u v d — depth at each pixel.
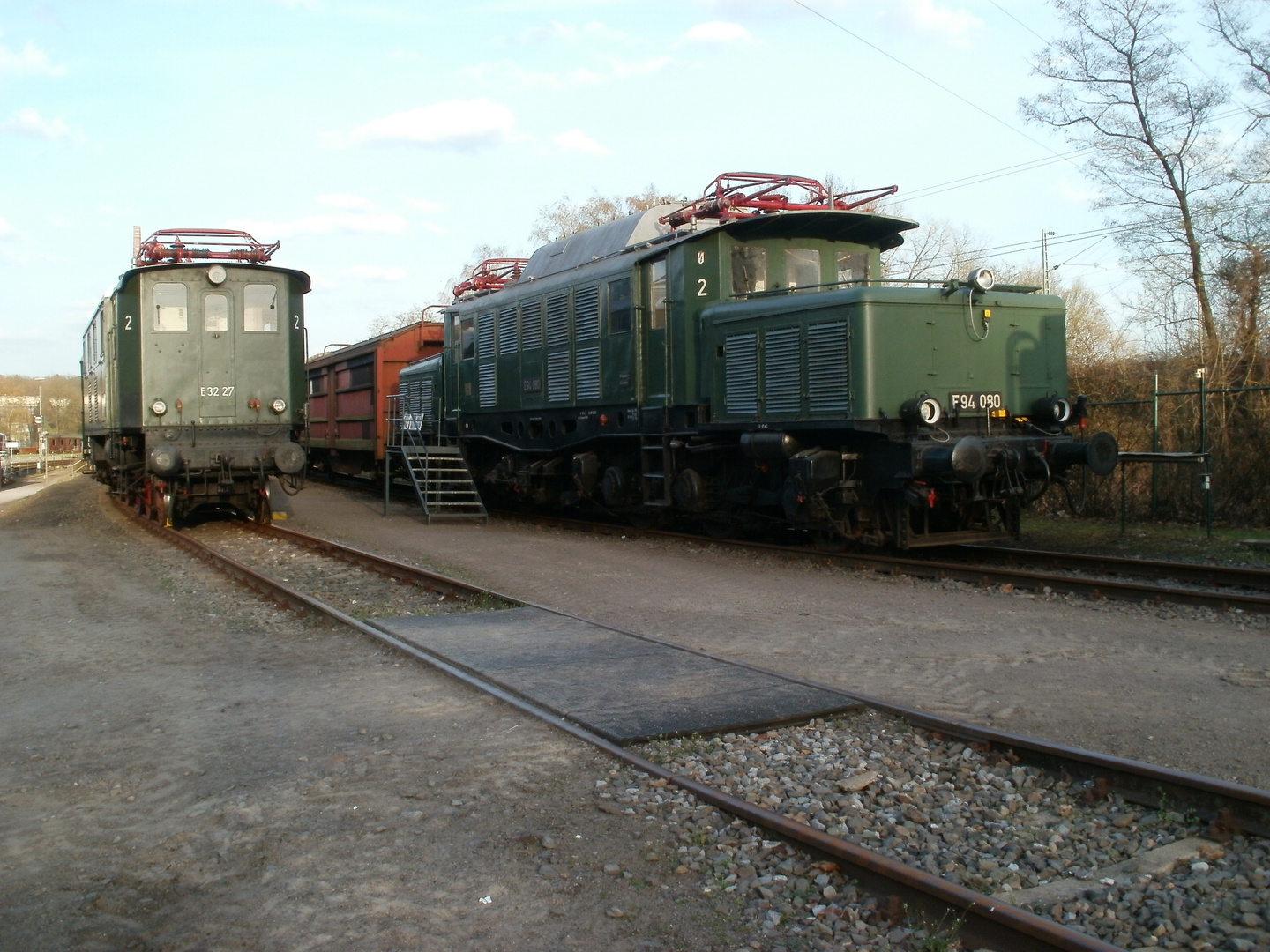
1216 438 16.28
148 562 13.73
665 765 5.38
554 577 11.99
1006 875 4.16
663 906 3.94
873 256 15.13
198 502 18.09
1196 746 5.52
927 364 11.63
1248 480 15.79
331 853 4.39
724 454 13.95
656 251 14.60
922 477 11.34
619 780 5.16
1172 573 10.90
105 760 5.70
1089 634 8.38
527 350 18.31
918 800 4.96
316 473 34.06
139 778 5.39
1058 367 12.66
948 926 3.72
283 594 10.56
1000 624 8.80
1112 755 5.39
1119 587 9.76
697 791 4.90
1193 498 16.23
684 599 10.38
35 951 3.65
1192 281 20.34
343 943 3.66
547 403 17.64
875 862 4.00
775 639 8.42
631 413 15.36
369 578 12.13
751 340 12.84
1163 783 4.75
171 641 8.80
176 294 17.20
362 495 25.47
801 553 12.85
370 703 6.67
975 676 7.10
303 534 15.74
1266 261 18.94
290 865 4.29
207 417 17.38
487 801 4.93
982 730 5.57
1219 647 7.82
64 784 5.35
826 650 7.99
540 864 4.27
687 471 14.28
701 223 14.65
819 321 11.82
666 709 6.19
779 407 12.43
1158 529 15.55
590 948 3.64
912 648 7.98
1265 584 10.15
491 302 19.77
